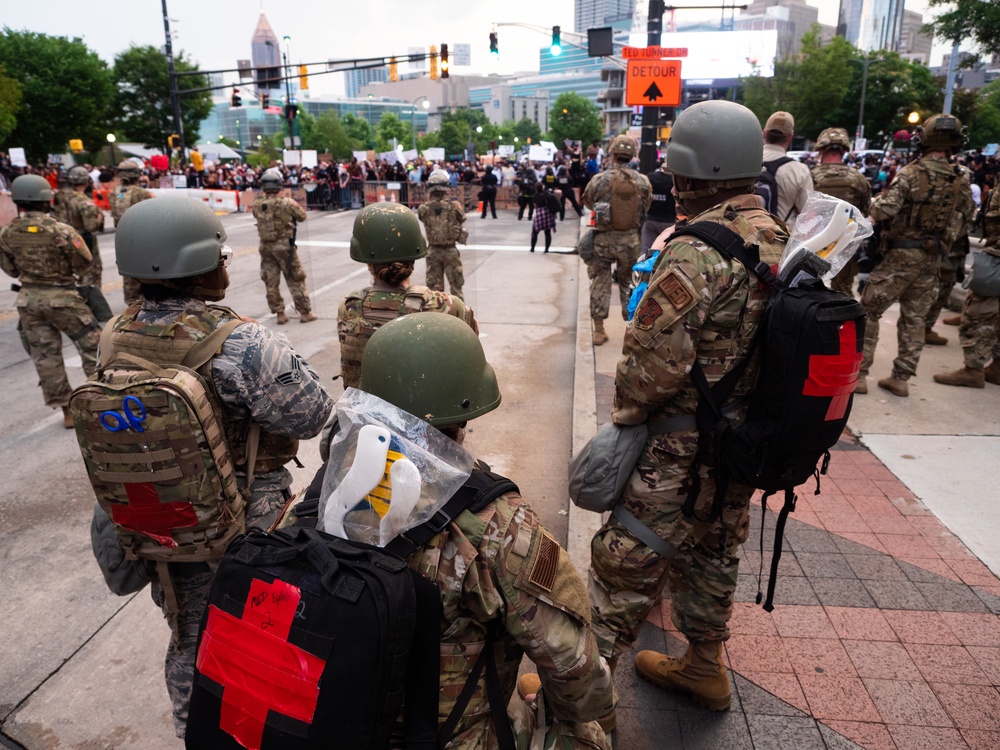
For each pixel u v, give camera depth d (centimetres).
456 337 132
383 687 108
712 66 4916
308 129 10056
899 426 455
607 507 205
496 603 120
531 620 122
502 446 486
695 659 235
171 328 188
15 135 4131
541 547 124
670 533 203
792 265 180
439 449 125
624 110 10031
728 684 235
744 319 185
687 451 196
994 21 1263
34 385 632
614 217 634
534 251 1388
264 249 806
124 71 5119
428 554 118
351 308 295
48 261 487
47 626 307
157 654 290
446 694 123
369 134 12594
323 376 628
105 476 180
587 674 130
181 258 188
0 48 4031
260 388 192
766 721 233
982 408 482
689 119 198
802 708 237
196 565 196
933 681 246
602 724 209
